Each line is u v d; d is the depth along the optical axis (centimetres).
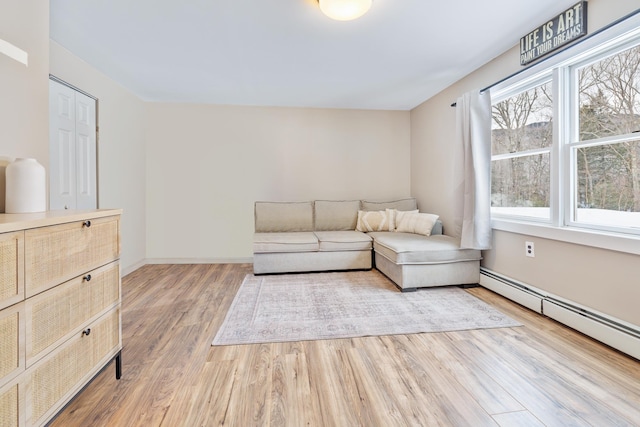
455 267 310
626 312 184
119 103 360
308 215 434
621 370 167
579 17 201
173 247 438
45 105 170
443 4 206
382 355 187
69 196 281
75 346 130
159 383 160
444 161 383
